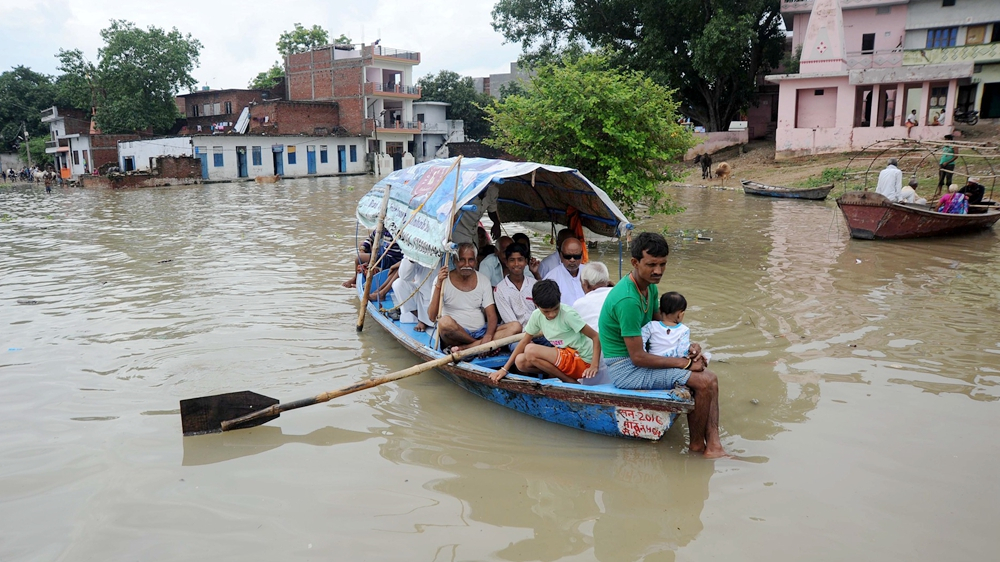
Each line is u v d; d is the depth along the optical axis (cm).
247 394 571
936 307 880
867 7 3231
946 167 1822
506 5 3180
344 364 721
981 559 389
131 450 535
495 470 504
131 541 418
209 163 4291
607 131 1148
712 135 3381
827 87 2872
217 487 481
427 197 739
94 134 4569
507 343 607
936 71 2631
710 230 1576
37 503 460
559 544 412
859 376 658
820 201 2164
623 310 502
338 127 5062
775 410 589
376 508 454
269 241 1535
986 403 593
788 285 1012
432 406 618
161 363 719
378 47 5028
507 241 782
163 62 4731
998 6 2986
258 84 6109
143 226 1861
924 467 489
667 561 393
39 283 1106
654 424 516
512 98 1252
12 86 5934
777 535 415
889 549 399
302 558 400
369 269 820
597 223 812
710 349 741
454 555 402
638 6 3000
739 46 2809
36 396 634
